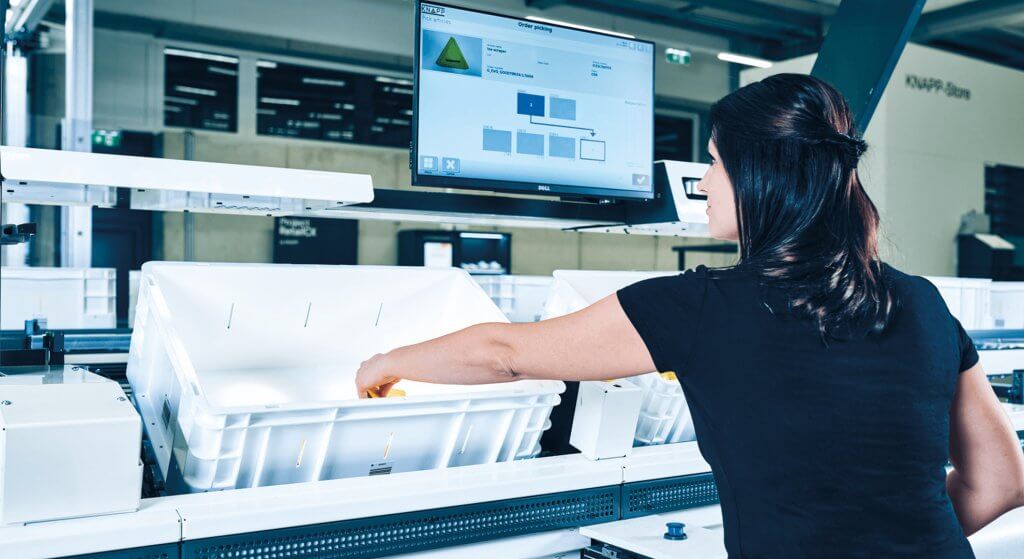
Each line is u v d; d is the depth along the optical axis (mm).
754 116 935
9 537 1062
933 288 974
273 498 1295
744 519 897
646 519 1628
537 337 994
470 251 11219
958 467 1058
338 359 1887
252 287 1781
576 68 2062
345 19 10703
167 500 1254
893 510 849
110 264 9719
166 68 9883
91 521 1141
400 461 1499
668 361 915
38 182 1429
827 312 859
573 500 1563
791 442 859
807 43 11633
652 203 2260
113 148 9641
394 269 1952
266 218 10391
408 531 1377
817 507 850
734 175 955
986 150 10883
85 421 1142
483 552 1450
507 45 1969
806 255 899
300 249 10477
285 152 10703
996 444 1012
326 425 1376
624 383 1689
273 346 1810
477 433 1550
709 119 1014
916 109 9938
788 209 912
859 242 907
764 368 871
